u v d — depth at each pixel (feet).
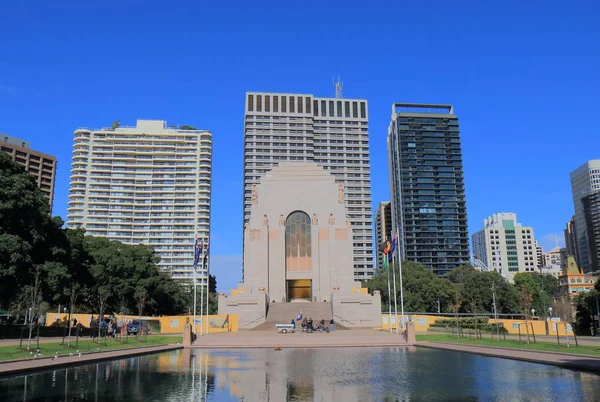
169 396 69.72
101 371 96.68
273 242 295.28
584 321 296.71
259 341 175.11
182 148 644.69
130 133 639.35
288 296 302.66
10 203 175.11
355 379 86.12
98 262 271.90
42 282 180.86
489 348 141.28
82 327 215.92
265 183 304.09
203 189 633.61
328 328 221.25
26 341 151.84
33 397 68.59
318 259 292.40
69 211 608.19
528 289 439.22
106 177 622.13
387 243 226.58
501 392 72.74
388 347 160.56
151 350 139.44
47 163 628.28
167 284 354.33
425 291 354.54
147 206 624.18
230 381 83.56
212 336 190.08
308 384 80.59
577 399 66.69
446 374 92.32
